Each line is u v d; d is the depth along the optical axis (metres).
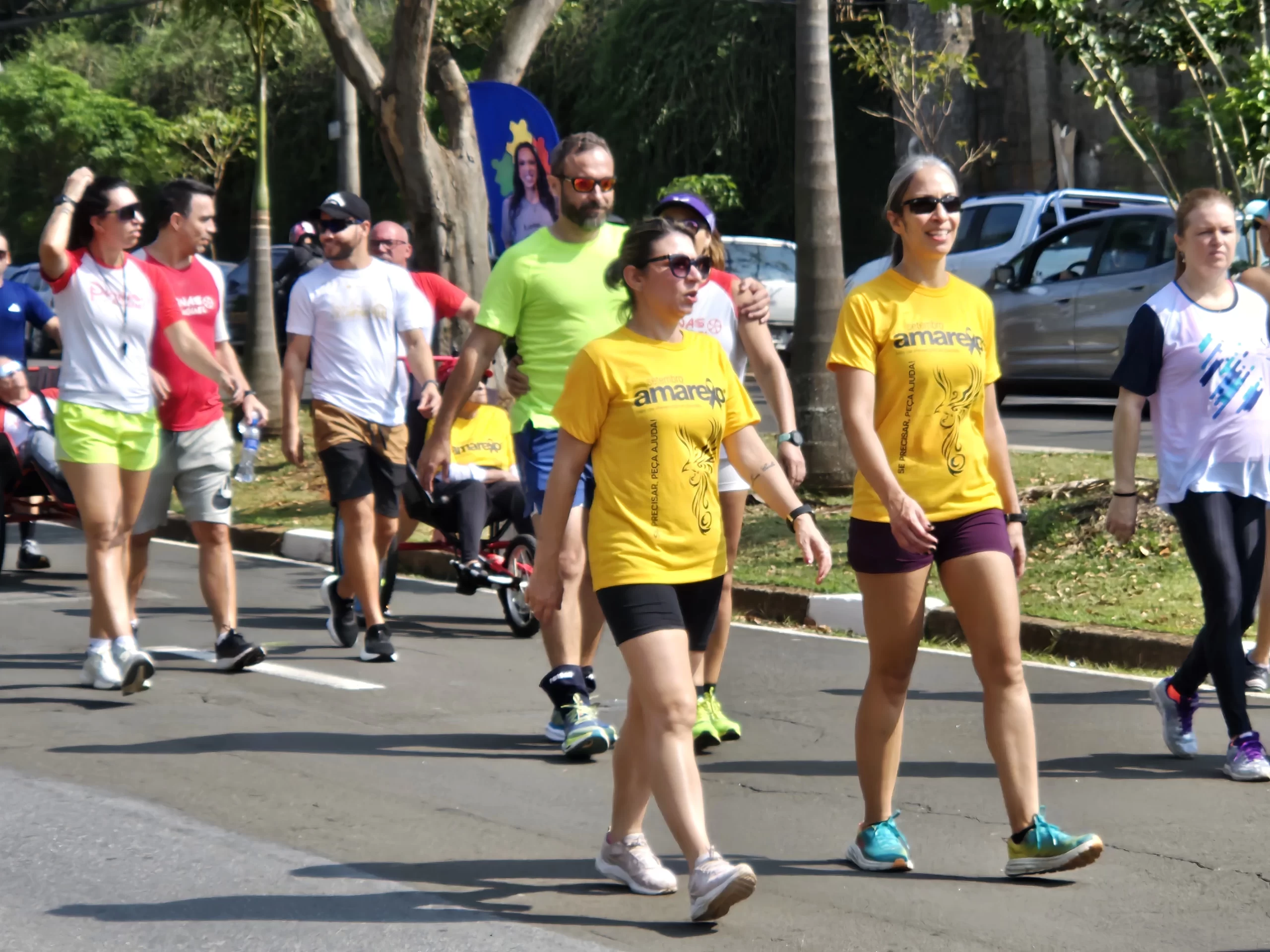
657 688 15.16
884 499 16.05
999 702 16.67
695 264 15.53
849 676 28.00
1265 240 23.84
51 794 19.92
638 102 116.00
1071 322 59.34
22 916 15.74
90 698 25.30
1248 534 21.00
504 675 27.81
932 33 99.94
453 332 52.25
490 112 32.53
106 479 24.97
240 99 143.38
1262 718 24.47
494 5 63.47
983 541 16.39
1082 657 29.69
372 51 52.25
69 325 24.67
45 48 153.12
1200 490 20.86
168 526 47.28
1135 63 38.25
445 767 21.58
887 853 17.20
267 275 59.94
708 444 15.71
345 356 27.95
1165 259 57.44
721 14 113.25
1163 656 28.61
